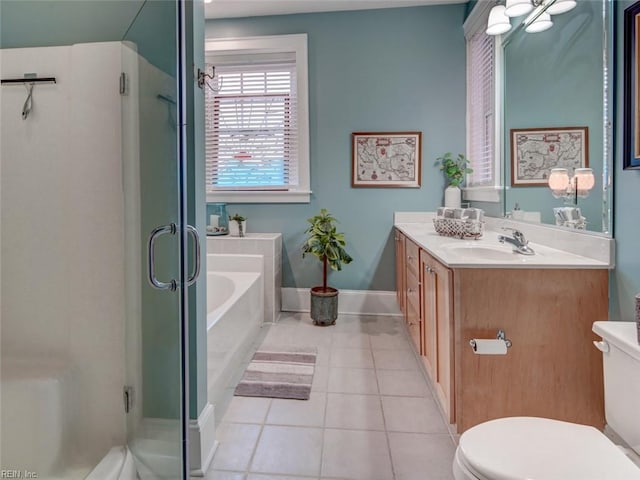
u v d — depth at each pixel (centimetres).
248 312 276
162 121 133
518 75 237
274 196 359
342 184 354
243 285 278
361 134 348
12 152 156
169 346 132
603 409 154
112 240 154
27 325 158
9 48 155
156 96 135
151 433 143
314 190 357
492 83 279
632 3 138
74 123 153
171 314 131
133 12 147
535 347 157
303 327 324
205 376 166
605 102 154
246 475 155
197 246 144
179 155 124
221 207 348
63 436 151
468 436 110
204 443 160
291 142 362
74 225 155
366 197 354
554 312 156
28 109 155
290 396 214
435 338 191
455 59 337
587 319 155
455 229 250
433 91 341
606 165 154
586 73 167
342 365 252
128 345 153
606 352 120
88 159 153
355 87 348
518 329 157
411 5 338
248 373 241
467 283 158
